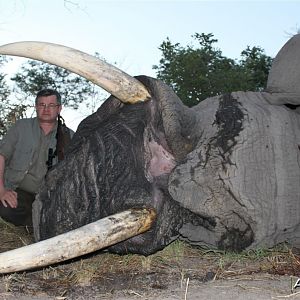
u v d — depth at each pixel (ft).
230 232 7.91
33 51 7.81
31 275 8.38
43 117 11.87
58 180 8.28
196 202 7.70
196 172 7.68
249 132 7.79
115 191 7.92
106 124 8.16
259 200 7.72
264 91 8.75
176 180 7.74
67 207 8.16
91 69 7.80
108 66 7.88
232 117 7.89
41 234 8.43
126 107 8.05
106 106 8.23
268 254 8.64
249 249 8.05
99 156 8.05
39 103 11.88
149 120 7.90
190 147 7.86
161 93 7.78
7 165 12.23
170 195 7.79
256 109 8.04
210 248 8.24
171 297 7.13
